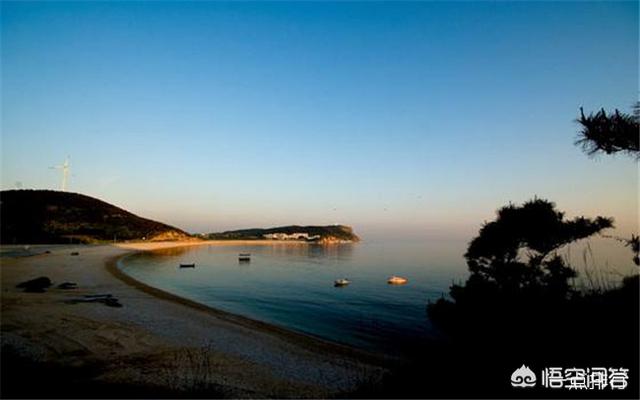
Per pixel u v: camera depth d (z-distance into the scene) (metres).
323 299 37.22
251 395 11.03
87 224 136.75
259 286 47.56
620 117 6.42
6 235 102.38
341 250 173.62
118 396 9.40
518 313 7.41
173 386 10.87
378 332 23.67
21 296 26.06
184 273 63.66
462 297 8.95
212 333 19.83
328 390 12.05
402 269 71.31
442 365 7.42
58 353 13.45
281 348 17.94
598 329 6.21
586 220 8.99
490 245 9.84
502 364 6.54
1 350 12.89
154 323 20.80
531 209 9.43
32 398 8.61
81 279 40.34
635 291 6.16
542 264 9.25
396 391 7.43
